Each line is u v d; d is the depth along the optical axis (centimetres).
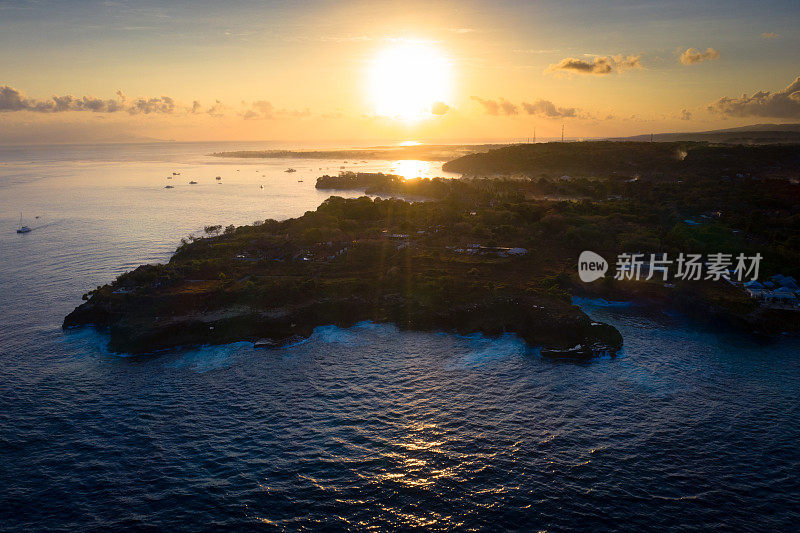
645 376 10438
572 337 12000
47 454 7962
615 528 6372
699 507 6725
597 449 7988
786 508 6700
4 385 10094
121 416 9038
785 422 8694
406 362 11194
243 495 7044
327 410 9225
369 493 7069
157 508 6825
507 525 6456
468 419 8894
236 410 9231
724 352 11575
